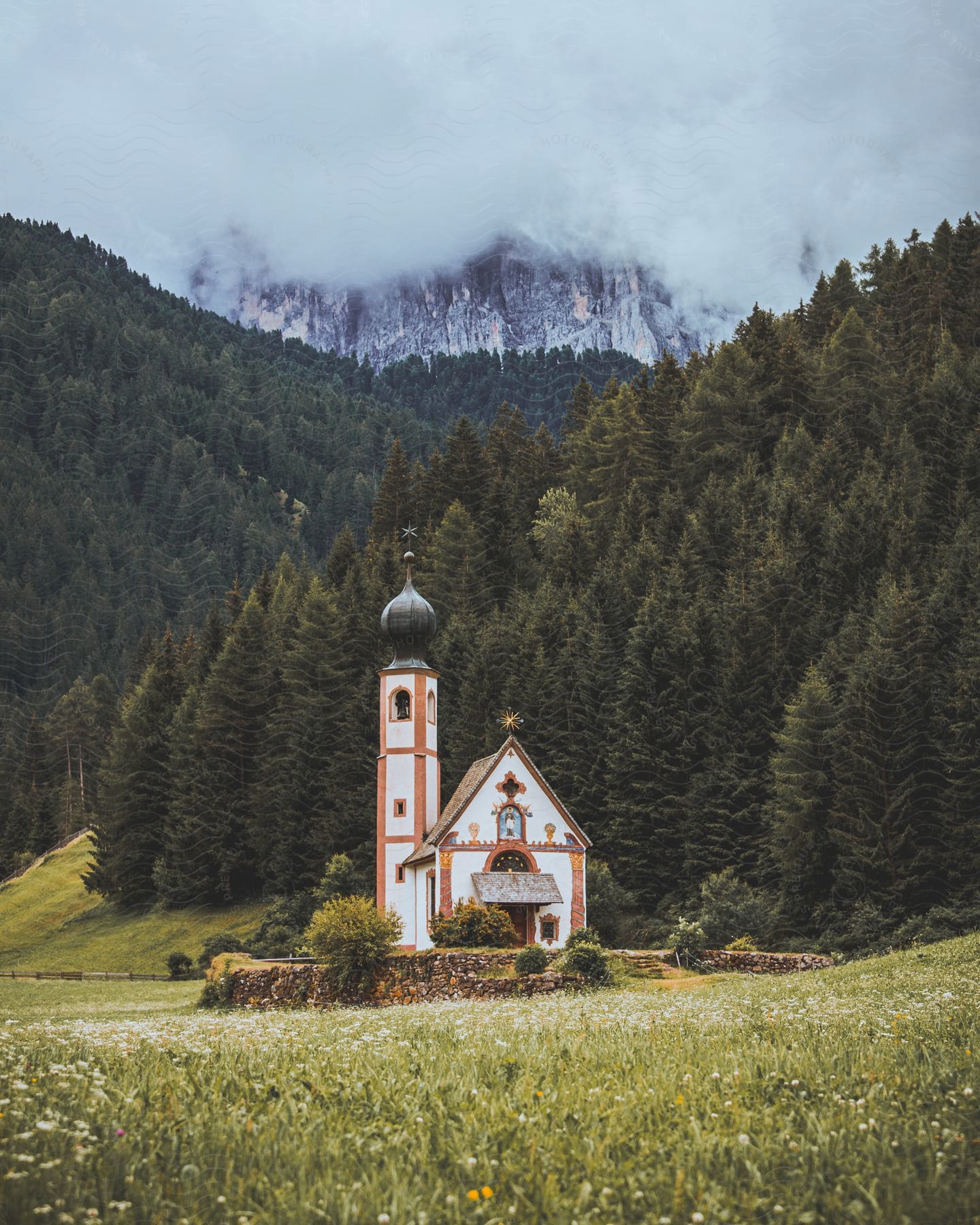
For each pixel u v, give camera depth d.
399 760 63.62
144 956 87.50
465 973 41.69
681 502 112.44
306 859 88.25
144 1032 21.23
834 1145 9.39
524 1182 8.66
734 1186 8.59
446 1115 10.71
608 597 92.25
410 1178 8.80
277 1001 45.09
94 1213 8.03
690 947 48.22
